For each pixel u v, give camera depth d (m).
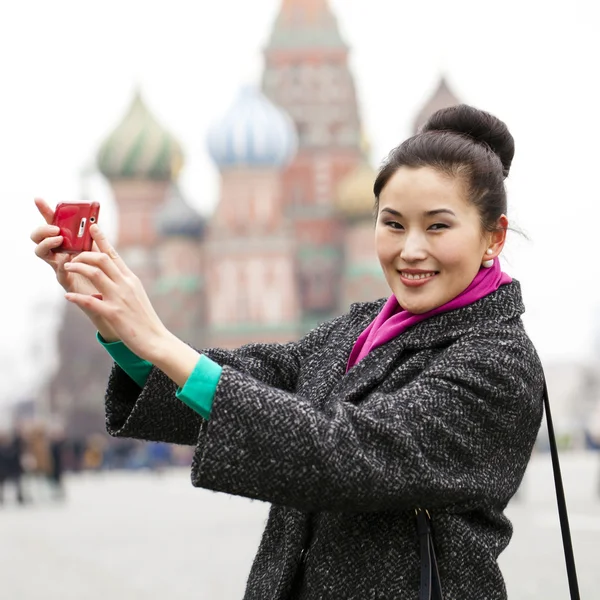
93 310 2.96
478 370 3.11
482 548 3.12
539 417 3.25
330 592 3.12
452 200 3.21
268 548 3.39
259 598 3.28
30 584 12.59
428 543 3.09
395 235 3.28
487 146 3.33
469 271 3.26
